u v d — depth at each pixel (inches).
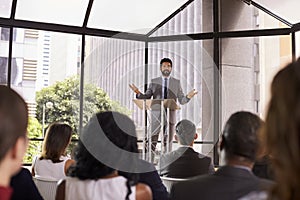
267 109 27.6
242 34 215.0
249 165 51.6
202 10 226.2
